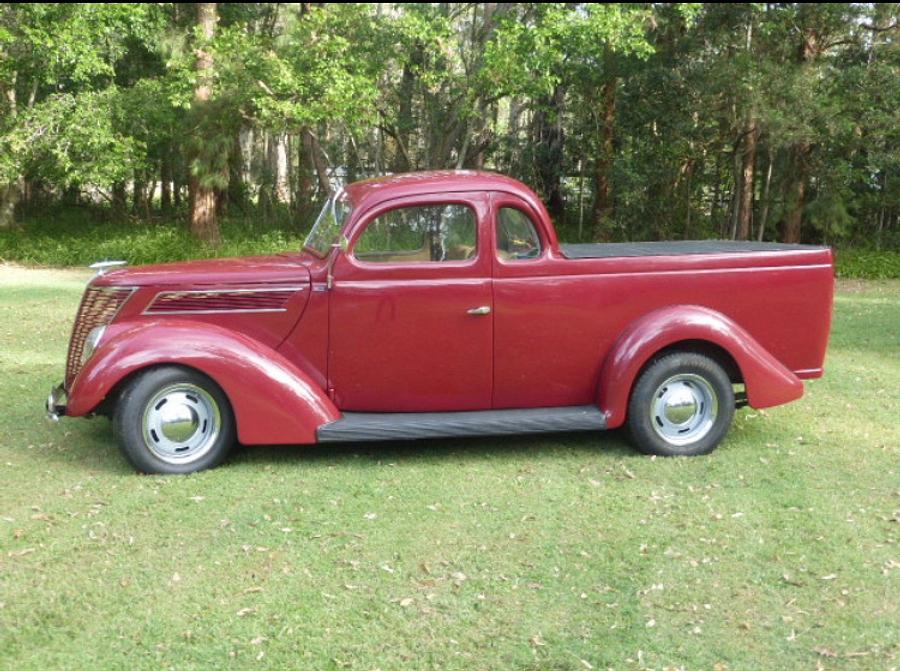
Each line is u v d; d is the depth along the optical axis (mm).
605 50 18359
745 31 18500
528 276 5379
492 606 3609
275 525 4391
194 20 21719
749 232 20969
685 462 5445
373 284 5316
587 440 5914
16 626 3404
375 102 18516
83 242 19469
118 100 18219
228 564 3955
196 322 5195
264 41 18312
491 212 5344
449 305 5344
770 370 5438
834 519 4531
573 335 5461
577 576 3879
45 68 18578
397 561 4012
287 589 3730
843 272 17531
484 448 5742
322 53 17219
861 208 20438
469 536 4293
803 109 16656
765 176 20406
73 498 4730
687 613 3568
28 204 24906
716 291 5543
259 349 5184
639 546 4188
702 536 4316
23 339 9469
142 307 5262
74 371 5469
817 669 3170
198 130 18625
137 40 21078
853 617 3533
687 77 18578
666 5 18141
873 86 17516
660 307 5488
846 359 8773
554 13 16516
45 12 17641
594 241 21156
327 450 5691
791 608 3609
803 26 18281
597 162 21281
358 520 4477
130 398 5012
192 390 5129
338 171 22656
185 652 3238
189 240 19250
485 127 19578
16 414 6461
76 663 3158
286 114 16828
